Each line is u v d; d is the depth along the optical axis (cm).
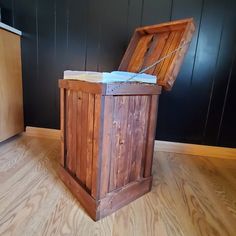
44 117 144
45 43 132
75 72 76
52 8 126
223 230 67
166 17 117
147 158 83
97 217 68
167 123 131
